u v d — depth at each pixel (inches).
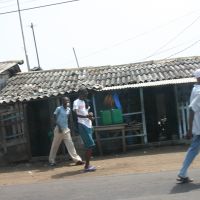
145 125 785.6
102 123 757.3
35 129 818.8
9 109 755.4
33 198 416.5
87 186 443.2
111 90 775.7
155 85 752.3
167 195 371.9
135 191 398.6
